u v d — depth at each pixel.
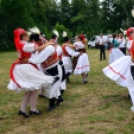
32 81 4.59
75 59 7.47
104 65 11.84
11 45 24.25
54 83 5.05
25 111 4.83
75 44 7.37
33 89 4.59
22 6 24.05
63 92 6.43
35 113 4.95
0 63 13.27
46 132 4.13
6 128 4.34
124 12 38.22
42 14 28.30
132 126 4.23
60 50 5.82
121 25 38.69
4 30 23.64
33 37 4.82
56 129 4.23
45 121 4.61
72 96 6.16
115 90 6.64
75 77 8.66
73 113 4.96
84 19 41.34
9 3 23.70
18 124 4.53
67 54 7.31
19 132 4.19
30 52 4.56
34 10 27.30
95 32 38.16
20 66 4.57
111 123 4.41
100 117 4.66
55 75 5.16
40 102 5.75
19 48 4.54
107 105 5.36
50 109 5.15
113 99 5.80
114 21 39.66
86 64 7.49
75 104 5.52
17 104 5.70
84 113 4.95
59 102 5.45
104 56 14.65
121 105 5.33
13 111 5.21
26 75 4.55
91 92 6.50
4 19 23.75
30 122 4.60
